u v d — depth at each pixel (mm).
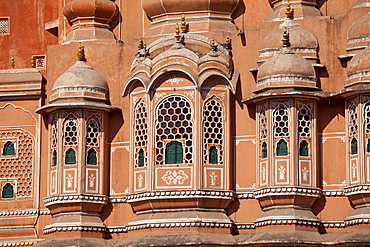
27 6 43812
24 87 38719
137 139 36812
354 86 34781
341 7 37125
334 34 36031
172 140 36000
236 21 37812
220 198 35688
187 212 35719
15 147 38656
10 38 43719
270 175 35125
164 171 35906
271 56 36188
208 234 35438
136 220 36375
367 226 34406
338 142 35656
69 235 36562
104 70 37938
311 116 35438
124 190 37125
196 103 35969
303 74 35281
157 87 36375
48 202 37000
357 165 34781
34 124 38594
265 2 37688
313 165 35281
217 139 36094
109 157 37438
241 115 36469
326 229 35312
